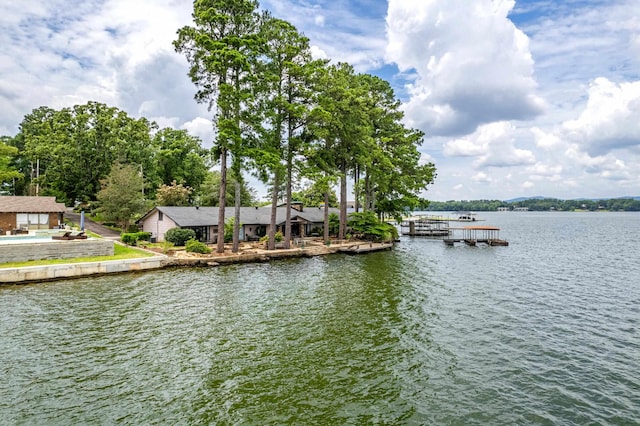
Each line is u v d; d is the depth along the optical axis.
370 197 59.59
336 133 42.62
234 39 33.06
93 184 60.41
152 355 14.72
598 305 22.44
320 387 12.50
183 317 19.20
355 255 42.16
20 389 12.03
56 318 18.61
